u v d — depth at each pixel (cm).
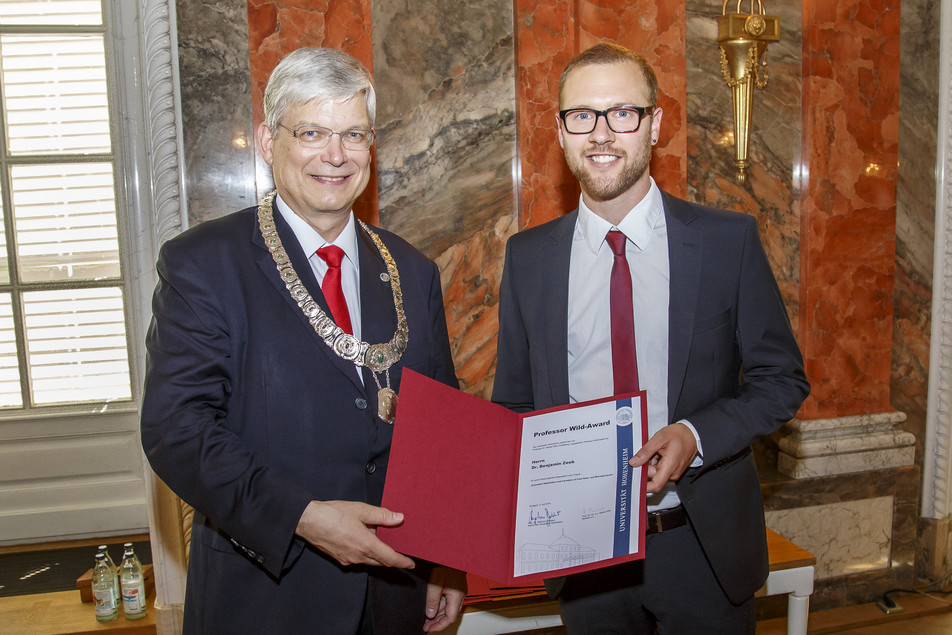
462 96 250
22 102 312
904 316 290
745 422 143
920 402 296
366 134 127
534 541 125
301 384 125
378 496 129
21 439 327
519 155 254
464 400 127
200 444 116
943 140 282
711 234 154
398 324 137
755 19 252
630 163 147
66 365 328
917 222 286
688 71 264
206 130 234
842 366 285
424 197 250
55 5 310
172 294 123
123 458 336
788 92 272
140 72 231
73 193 319
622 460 128
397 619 132
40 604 276
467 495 124
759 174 274
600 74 146
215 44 231
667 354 153
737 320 155
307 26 236
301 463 124
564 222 166
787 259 280
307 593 125
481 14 249
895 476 290
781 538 224
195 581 130
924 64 279
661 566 152
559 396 157
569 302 160
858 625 279
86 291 325
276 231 131
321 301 129
